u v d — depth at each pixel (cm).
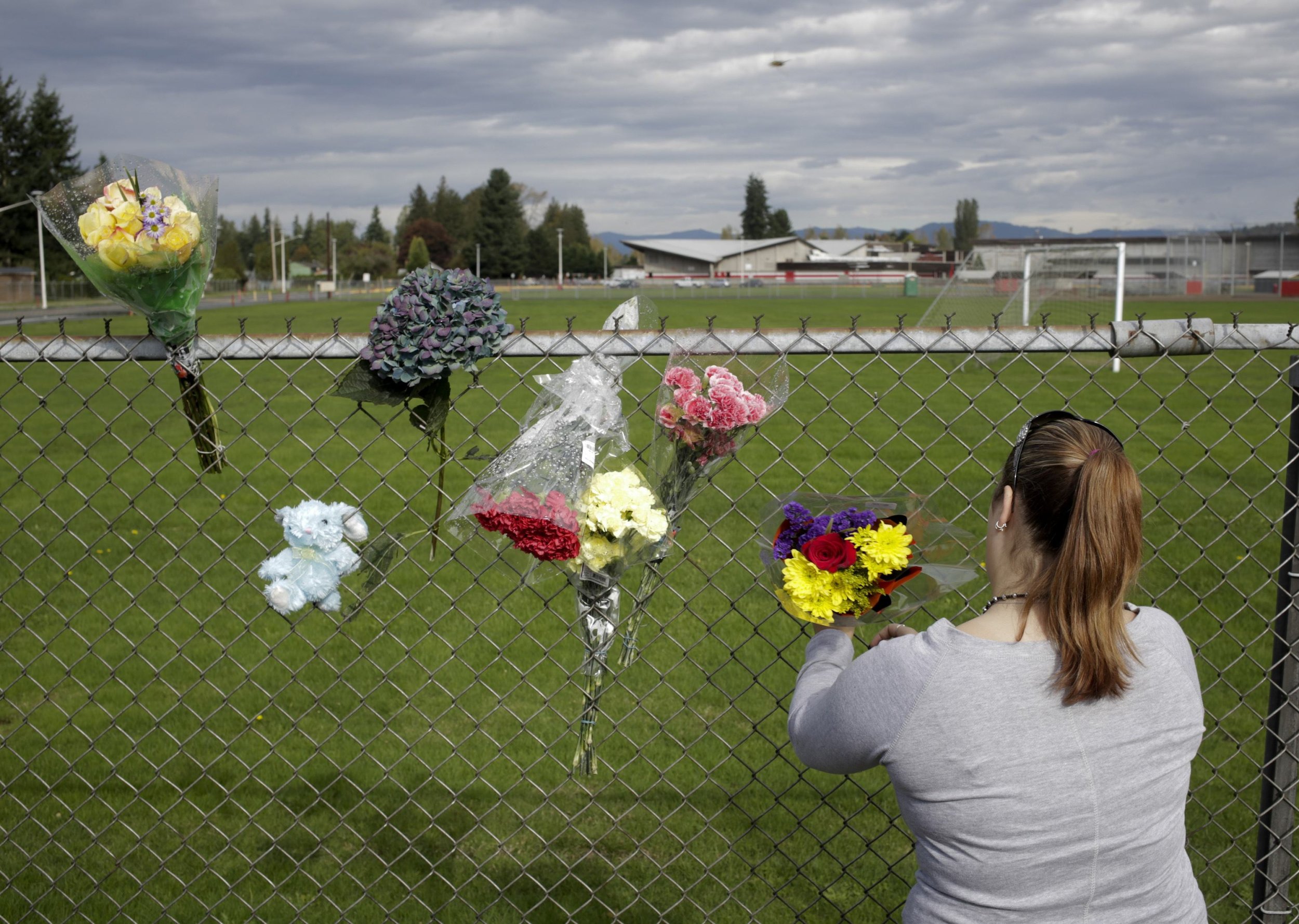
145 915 284
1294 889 257
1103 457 133
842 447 1048
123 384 1628
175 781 368
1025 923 129
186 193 201
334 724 418
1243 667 465
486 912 280
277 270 11012
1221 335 200
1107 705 130
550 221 13388
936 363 204
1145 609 143
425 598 569
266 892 298
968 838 130
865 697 136
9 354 204
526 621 536
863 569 162
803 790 363
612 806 351
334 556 198
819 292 6719
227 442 1094
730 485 859
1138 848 130
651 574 204
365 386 192
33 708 432
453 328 182
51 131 5625
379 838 329
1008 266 2920
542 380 190
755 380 198
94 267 195
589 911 287
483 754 390
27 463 998
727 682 457
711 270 10638
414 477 910
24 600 571
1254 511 760
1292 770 208
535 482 180
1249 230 6612
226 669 479
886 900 294
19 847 294
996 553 143
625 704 436
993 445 1051
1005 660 132
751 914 264
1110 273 3131
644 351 197
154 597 583
